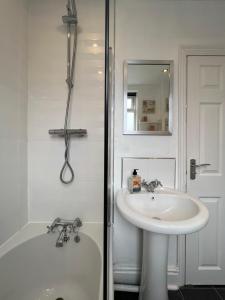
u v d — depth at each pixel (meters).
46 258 1.33
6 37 1.17
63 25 1.45
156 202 1.32
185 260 1.47
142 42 1.48
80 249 1.33
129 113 1.50
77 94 1.47
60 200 1.49
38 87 1.46
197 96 1.45
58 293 1.25
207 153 1.45
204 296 1.39
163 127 1.50
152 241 1.18
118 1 1.48
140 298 1.28
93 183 1.49
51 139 1.48
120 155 1.51
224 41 1.45
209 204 1.46
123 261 1.52
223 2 1.45
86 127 1.47
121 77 1.49
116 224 1.50
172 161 1.49
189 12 1.46
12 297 1.12
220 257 1.45
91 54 1.46
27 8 1.43
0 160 1.13
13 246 1.18
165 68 1.49
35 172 1.49
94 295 1.06
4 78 1.15
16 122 1.31
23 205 1.42
